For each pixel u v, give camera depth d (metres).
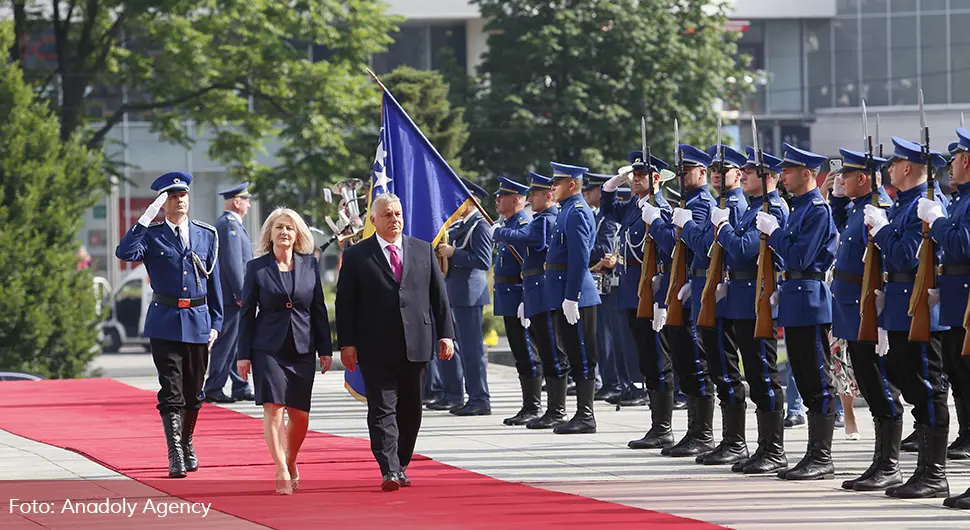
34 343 45.41
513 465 18.52
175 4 51.31
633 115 56.31
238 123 55.50
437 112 51.56
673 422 23.27
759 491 16.22
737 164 18.55
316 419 24.36
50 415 24.89
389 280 16.62
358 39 55.41
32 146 46.56
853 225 16.75
